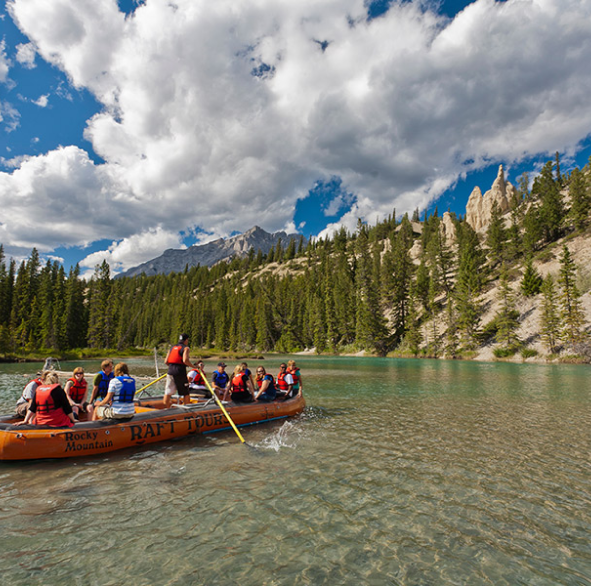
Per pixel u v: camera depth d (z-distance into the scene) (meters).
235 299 128.12
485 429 10.70
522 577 4.05
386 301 99.12
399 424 11.32
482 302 75.06
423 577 4.03
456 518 5.38
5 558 4.24
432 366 42.72
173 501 5.82
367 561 4.31
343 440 9.45
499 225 98.12
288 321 103.12
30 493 6.07
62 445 7.59
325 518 5.32
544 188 117.00
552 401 16.05
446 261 93.19
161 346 98.06
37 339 72.12
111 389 8.42
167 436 9.22
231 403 10.96
